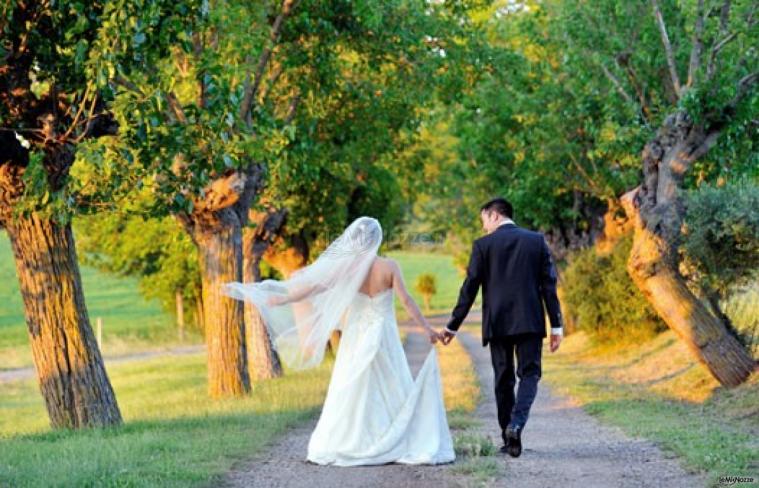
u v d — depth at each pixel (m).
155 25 13.55
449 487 9.53
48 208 14.63
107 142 14.58
